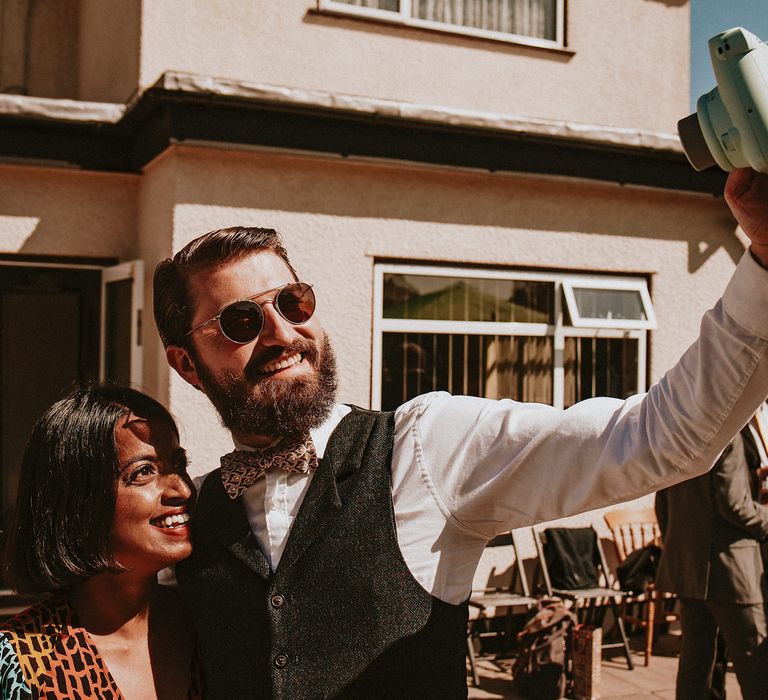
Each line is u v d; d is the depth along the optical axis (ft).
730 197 3.22
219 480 5.26
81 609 4.80
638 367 17.69
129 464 4.74
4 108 14.62
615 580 17.22
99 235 16.07
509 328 16.52
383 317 15.55
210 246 5.03
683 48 19.84
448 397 4.88
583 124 16.93
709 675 11.66
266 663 4.53
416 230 15.61
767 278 3.29
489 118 15.37
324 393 4.92
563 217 16.84
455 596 4.57
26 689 4.35
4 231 15.37
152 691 4.83
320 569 4.53
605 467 3.91
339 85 16.60
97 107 15.30
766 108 2.97
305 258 14.80
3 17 18.72
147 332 14.88
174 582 5.97
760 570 11.11
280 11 16.12
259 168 14.48
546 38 18.61
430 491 4.53
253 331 4.81
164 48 15.17
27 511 4.70
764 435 12.69
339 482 4.70
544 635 14.16
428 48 17.35
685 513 11.45
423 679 4.37
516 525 4.46
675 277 17.95
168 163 14.14
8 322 18.65
